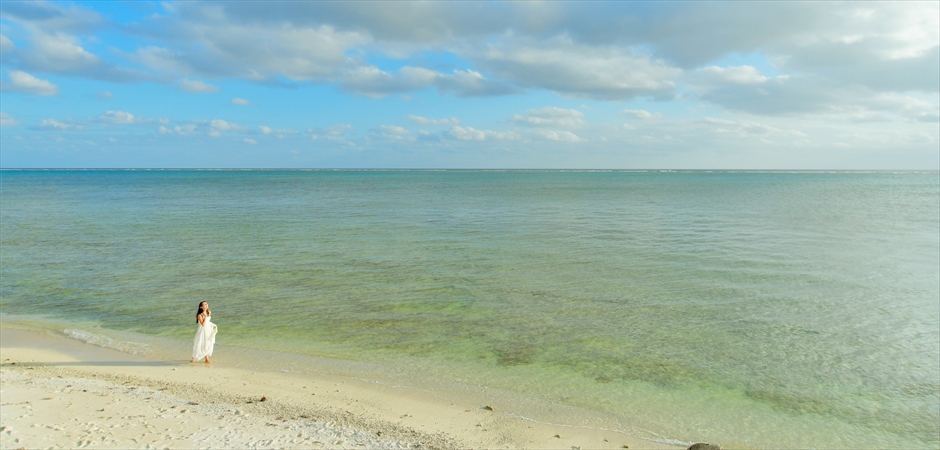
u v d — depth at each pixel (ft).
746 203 250.37
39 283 79.36
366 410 38.75
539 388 43.65
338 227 149.79
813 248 115.55
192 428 33.53
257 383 43.57
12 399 37.17
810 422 38.91
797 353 52.13
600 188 411.75
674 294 73.97
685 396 42.68
